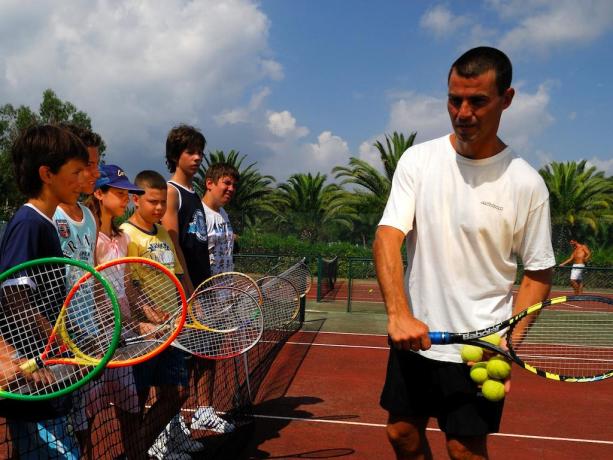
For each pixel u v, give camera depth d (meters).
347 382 6.17
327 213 30.53
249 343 3.57
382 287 2.30
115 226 3.25
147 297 3.05
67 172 2.22
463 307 2.37
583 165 29.30
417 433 2.55
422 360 2.43
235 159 30.48
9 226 2.15
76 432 2.59
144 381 3.11
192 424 3.92
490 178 2.32
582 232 27.80
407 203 2.47
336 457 3.99
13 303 2.03
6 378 1.96
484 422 2.37
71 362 2.06
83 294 2.32
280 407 5.14
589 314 3.39
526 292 2.39
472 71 2.12
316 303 13.31
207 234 4.19
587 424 5.09
